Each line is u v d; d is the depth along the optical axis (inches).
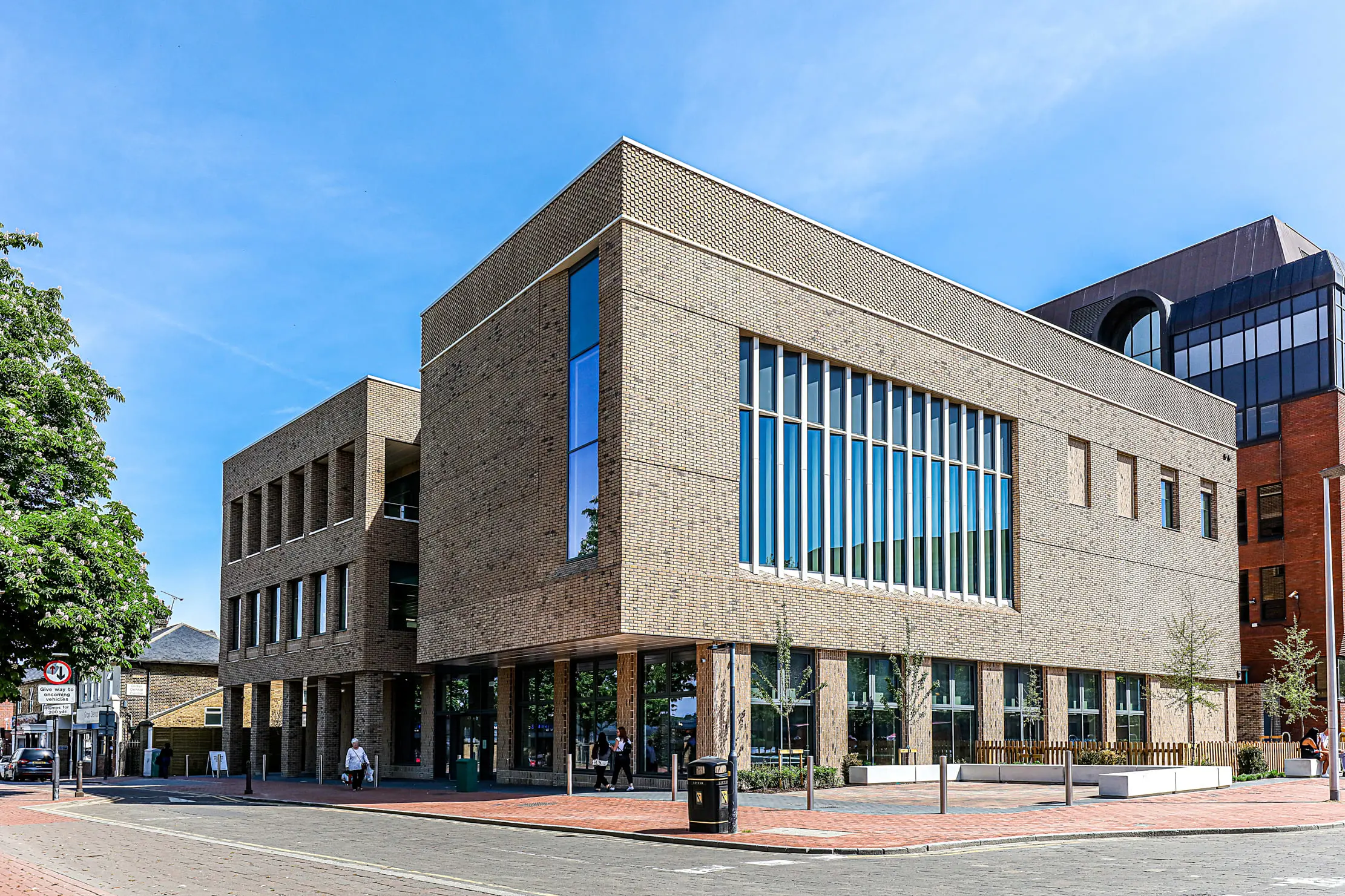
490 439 1227.9
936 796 960.3
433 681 1526.8
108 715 1475.1
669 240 1045.8
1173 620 1573.6
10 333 1222.9
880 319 1215.6
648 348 1014.4
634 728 1112.2
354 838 710.5
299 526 1764.3
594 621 999.0
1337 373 2006.6
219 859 587.5
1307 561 2001.7
